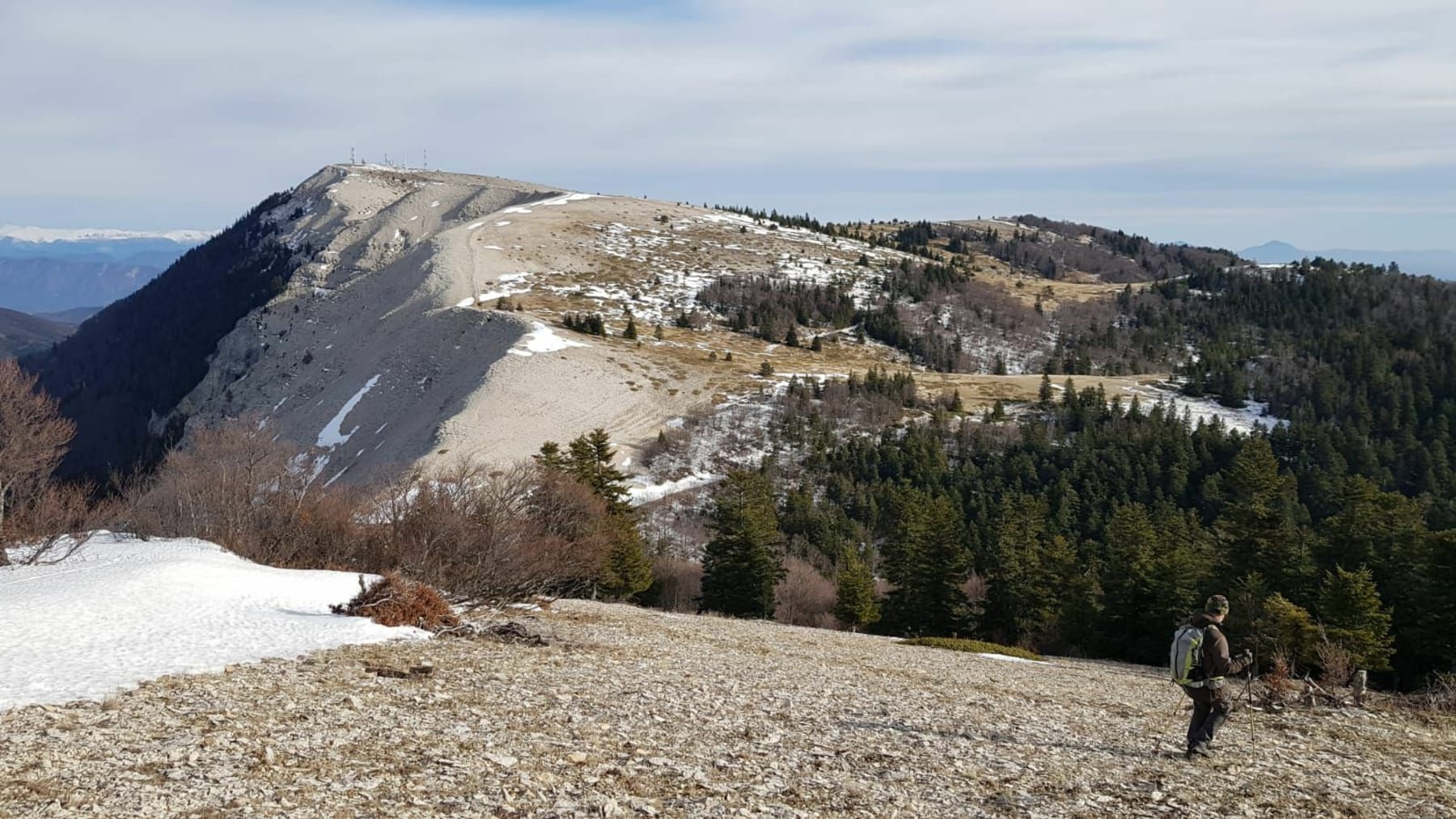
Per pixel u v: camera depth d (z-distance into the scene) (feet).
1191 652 43.24
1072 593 199.93
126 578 78.02
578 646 73.15
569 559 147.13
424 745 34.86
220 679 45.32
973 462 364.99
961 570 213.25
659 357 469.98
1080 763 41.68
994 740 46.65
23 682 41.27
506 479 164.04
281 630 63.05
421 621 71.31
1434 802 37.91
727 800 30.99
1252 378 531.50
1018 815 32.17
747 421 391.24
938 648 139.13
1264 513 185.88
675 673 62.34
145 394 645.92
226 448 149.48
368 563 131.64
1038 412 431.84
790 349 570.05
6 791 26.12
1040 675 96.22
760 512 235.81
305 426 438.81
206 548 113.60
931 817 31.19
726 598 220.23
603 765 34.17
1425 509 257.55
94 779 27.81
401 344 483.92
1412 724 60.90
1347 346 572.92
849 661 90.33
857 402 422.00
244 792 27.40
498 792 29.45
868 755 40.14
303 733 35.27
